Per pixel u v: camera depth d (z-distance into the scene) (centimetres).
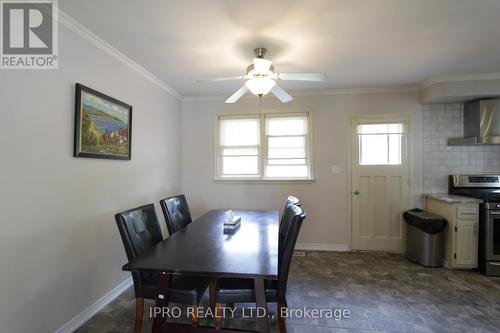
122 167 261
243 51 246
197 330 153
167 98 359
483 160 347
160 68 289
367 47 237
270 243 184
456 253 300
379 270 300
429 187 356
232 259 153
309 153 380
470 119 336
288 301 232
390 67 286
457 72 300
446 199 307
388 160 366
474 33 212
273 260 152
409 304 226
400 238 363
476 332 189
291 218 181
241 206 396
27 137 163
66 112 192
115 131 246
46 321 175
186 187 407
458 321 202
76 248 202
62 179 189
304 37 218
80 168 206
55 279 183
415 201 359
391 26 201
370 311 216
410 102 358
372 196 370
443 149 353
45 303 175
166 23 198
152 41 226
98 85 225
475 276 283
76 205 202
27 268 163
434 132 355
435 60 266
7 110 152
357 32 210
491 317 207
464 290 251
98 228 226
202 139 407
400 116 361
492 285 262
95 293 222
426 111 355
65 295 191
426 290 251
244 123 401
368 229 371
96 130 220
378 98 365
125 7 177
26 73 163
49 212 178
